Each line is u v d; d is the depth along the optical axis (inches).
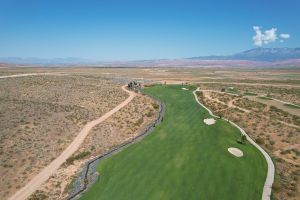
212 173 1876.2
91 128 3115.2
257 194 1694.1
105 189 1930.4
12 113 3179.1
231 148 2188.7
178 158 2138.3
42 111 3400.6
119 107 4001.0
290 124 2903.5
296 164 2105.1
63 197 1920.5
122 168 2178.9
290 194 1717.5
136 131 3166.8
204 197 1675.7
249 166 1978.3
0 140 2524.6
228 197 1662.2
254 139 2519.7
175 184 1831.9
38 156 2422.5
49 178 2137.1
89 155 2554.1
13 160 2295.8
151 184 1879.9
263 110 3479.3
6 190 1984.5
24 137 2657.5
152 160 2202.3
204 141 2370.8
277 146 2400.3
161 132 2874.0
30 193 1952.5
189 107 3710.6
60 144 2694.4
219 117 3120.1
